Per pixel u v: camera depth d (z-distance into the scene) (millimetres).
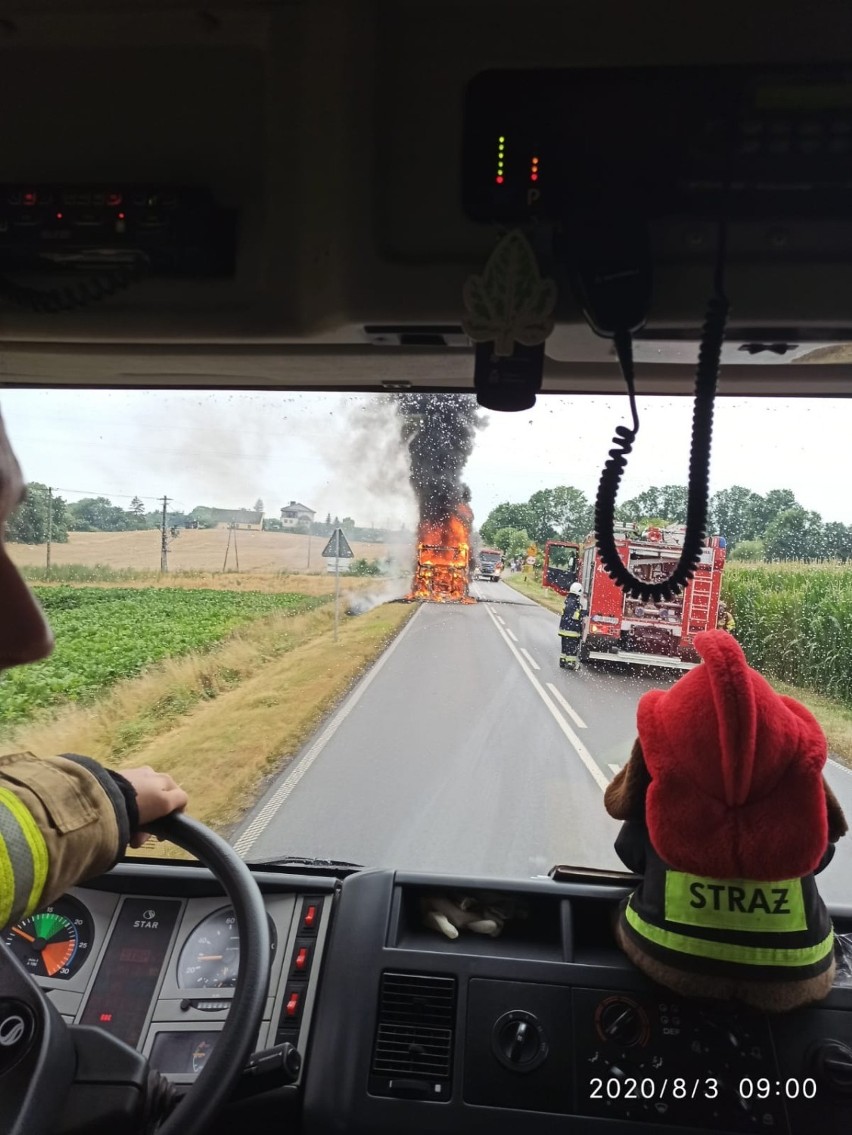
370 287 1170
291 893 1840
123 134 1302
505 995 1688
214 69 1271
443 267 1151
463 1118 1570
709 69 1094
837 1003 1648
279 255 1231
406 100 1144
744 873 1544
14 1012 1119
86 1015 1700
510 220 1123
